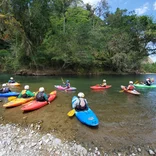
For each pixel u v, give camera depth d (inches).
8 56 1053.2
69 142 180.9
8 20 653.3
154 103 338.3
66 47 982.4
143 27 1200.8
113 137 191.6
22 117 249.6
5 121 238.1
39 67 1017.5
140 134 199.9
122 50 1162.0
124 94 425.4
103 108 299.1
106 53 1208.8
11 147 170.1
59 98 364.5
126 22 1322.6
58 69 1087.0
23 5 821.9
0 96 375.2
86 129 210.7
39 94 305.4
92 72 1191.6
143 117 256.1
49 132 204.2
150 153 162.9
